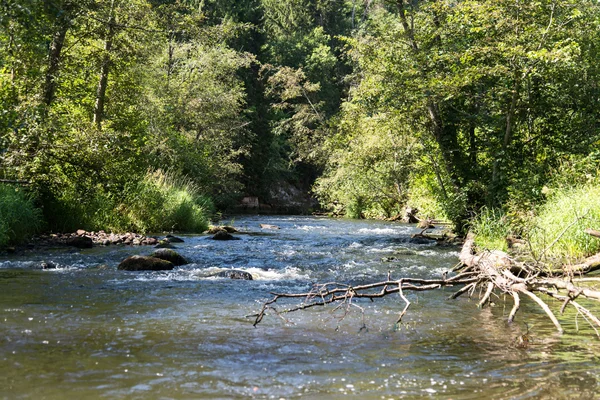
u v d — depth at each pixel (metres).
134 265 10.01
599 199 11.32
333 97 58.34
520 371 4.52
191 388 4.04
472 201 17.58
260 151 48.03
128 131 19.00
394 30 18.39
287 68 50.81
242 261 11.79
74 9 15.52
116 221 16.66
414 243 16.78
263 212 42.38
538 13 15.46
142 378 4.23
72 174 15.28
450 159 18.03
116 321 6.08
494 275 6.87
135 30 18.09
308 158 49.09
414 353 5.04
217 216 27.88
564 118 16.77
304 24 65.31
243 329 5.86
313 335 5.66
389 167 30.69
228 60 36.97
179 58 35.12
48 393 3.87
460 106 17.97
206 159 32.31
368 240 17.66
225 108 34.97
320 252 13.97
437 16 17.48
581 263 9.63
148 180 19.00
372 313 6.80
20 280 8.55
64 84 17.19
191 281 8.94
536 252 10.96
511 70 15.44
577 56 15.19
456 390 4.05
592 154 14.67
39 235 14.14
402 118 17.97
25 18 10.28
